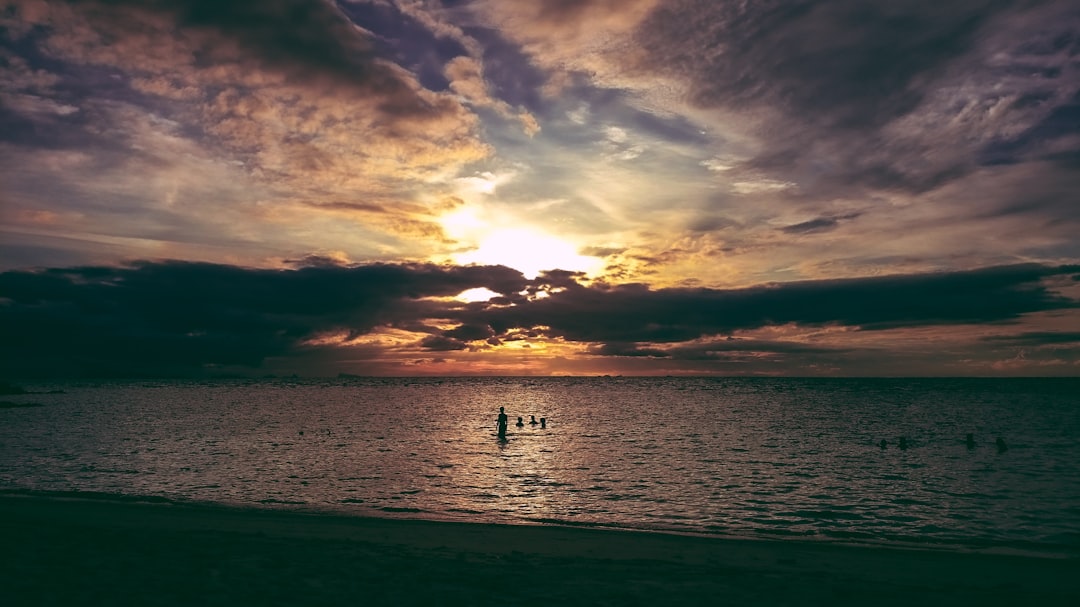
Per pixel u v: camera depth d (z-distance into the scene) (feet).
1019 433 183.93
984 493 86.74
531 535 56.44
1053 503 79.05
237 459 123.95
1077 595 37.14
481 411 310.86
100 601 29.37
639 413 292.81
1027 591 38.60
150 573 35.06
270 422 231.30
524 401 426.51
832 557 49.26
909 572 44.39
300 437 173.06
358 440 165.58
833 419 248.52
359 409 328.70
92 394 531.09
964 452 139.03
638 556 48.29
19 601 29.09
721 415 275.80
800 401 413.80
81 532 48.14
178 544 44.34
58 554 39.58
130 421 232.32
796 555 49.80
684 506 77.56
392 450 142.72
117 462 117.70
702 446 152.66
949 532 62.85
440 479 99.45
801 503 79.56
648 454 136.15
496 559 43.98
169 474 102.42
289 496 82.48
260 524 58.08
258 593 31.60
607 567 42.09
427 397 501.56
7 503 68.18
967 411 297.94
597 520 68.49
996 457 129.80
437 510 73.36
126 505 69.51
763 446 152.46
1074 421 230.48
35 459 121.29
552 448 147.84
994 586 40.32
